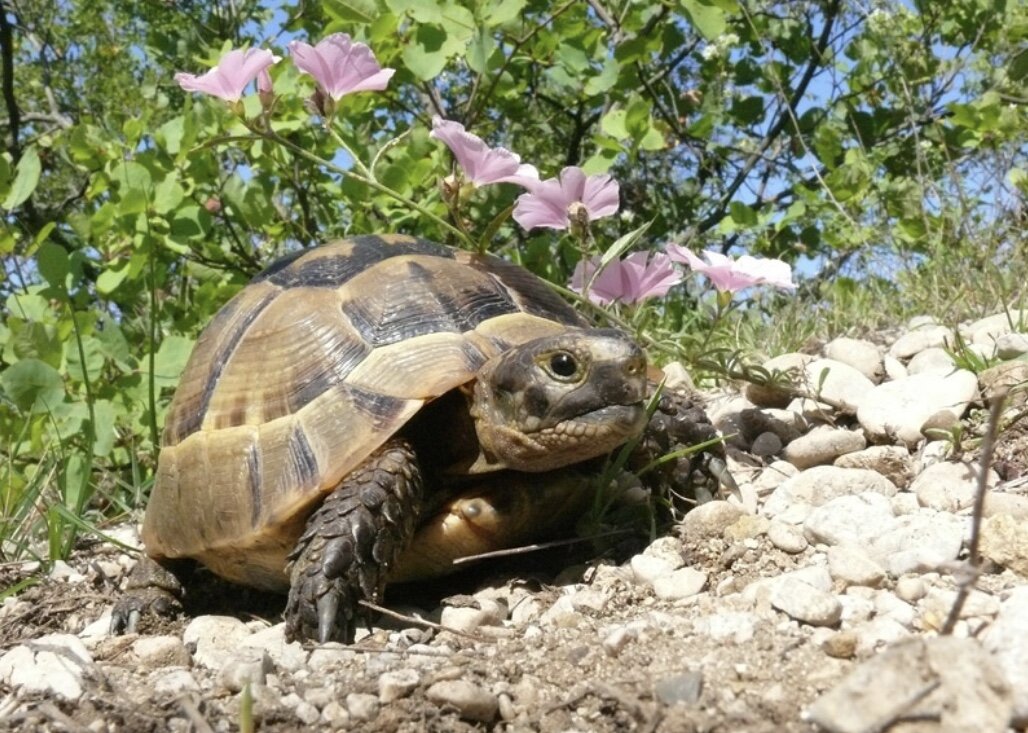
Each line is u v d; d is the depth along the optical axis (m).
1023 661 0.18
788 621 0.23
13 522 0.41
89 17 1.16
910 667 0.16
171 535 0.30
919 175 0.60
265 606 0.32
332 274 0.31
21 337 0.48
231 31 0.79
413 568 0.29
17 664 0.26
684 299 0.59
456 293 0.30
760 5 0.79
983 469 0.17
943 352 0.42
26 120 1.15
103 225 0.51
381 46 0.54
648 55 0.60
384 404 0.27
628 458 0.31
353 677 0.23
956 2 0.74
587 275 0.37
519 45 0.59
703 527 0.29
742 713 0.19
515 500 0.28
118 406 0.49
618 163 0.77
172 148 0.53
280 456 0.28
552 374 0.27
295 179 0.61
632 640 0.23
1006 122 0.61
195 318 0.56
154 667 0.26
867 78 0.78
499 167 0.34
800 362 0.42
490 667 0.23
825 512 0.28
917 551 0.25
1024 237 0.54
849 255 0.67
